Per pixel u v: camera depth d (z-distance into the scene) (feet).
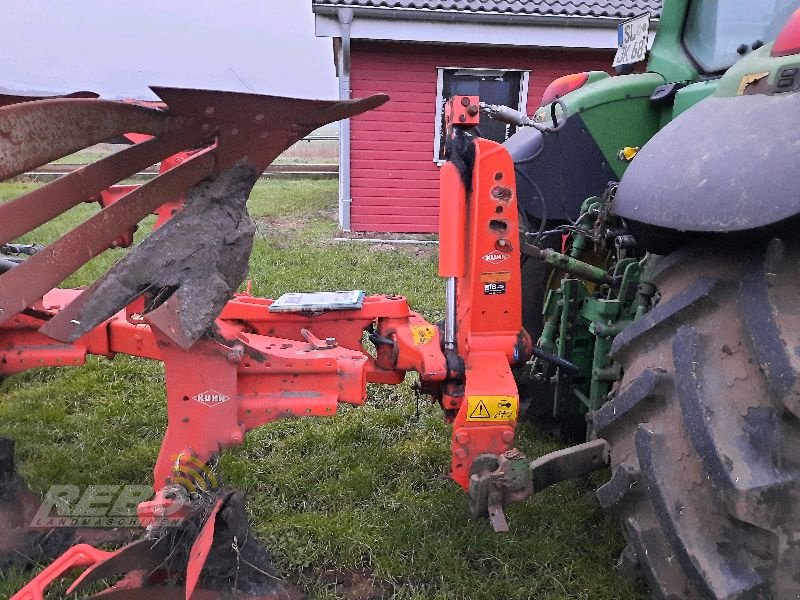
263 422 7.07
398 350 8.09
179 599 6.59
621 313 8.44
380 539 8.71
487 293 7.32
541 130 8.02
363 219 32.53
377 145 31.60
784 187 4.46
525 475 7.11
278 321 8.61
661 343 5.57
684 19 10.02
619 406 5.80
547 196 10.21
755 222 4.56
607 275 8.80
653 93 10.02
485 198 7.09
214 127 5.68
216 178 5.87
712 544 5.09
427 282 20.81
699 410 4.89
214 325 6.73
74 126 4.99
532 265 10.51
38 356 8.00
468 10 28.53
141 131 5.37
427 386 8.38
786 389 4.48
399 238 31.58
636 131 10.17
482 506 7.18
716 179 4.98
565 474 7.18
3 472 7.87
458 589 7.89
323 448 11.15
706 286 5.22
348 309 8.45
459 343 7.64
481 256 7.22
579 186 10.25
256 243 27.48
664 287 5.81
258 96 5.59
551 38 29.07
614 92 9.99
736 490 4.63
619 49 11.44
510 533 8.84
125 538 7.99
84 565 6.74
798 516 4.71
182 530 6.58
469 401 7.13
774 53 5.40
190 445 6.79
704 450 4.82
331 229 32.96
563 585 7.97
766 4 8.73
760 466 4.67
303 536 8.79
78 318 5.65
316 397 7.11
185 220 5.84
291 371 7.06
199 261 5.89
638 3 30.32
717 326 5.14
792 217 4.39
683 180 5.29
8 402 12.62
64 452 10.81
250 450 11.08
